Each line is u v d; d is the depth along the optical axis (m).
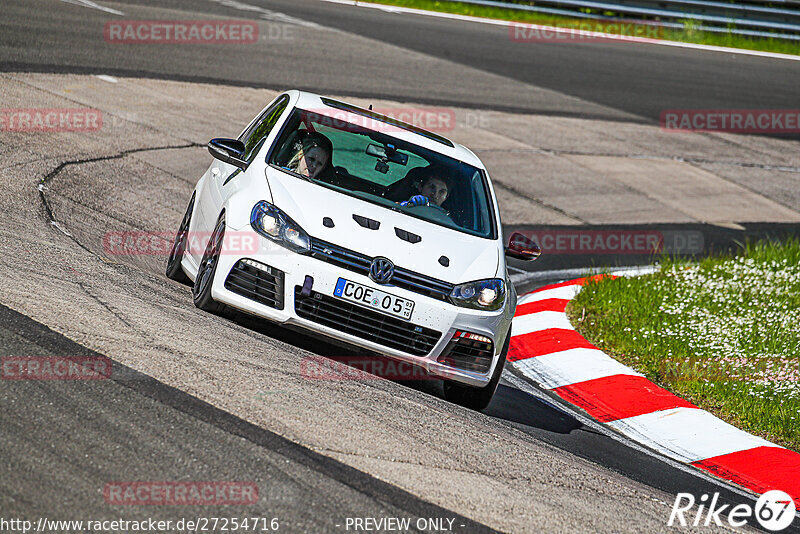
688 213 51.50
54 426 13.36
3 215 24.64
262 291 19.62
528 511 14.62
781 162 65.06
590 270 36.66
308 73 56.56
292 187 21.14
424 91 59.50
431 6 90.31
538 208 46.38
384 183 22.61
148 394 15.12
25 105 38.12
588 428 22.28
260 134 24.05
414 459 15.53
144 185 33.88
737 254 43.03
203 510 12.05
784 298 36.03
